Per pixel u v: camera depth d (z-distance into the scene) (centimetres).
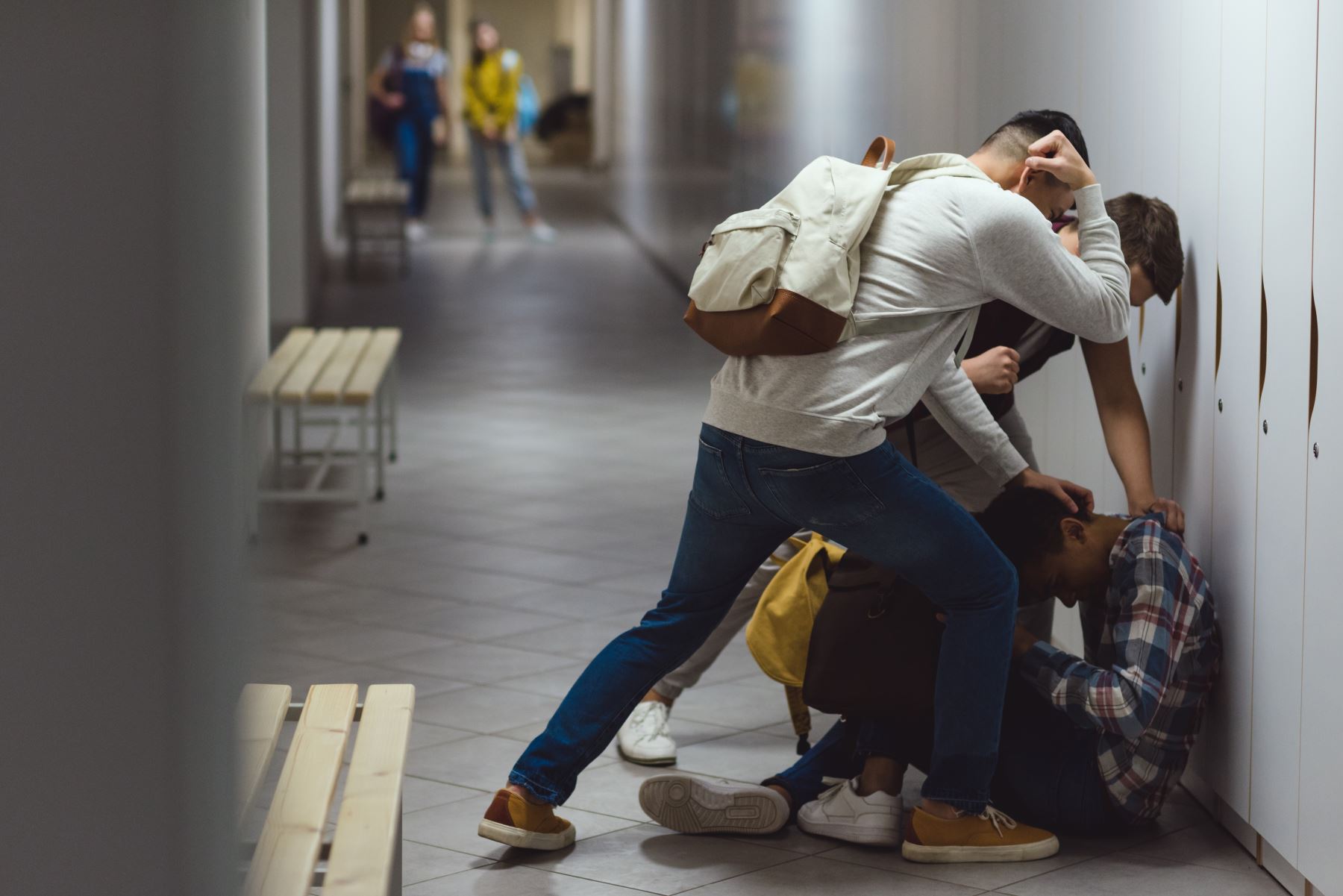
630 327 1270
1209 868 310
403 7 4188
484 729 397
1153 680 298
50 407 115
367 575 561
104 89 112
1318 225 267
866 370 279
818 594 329
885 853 319
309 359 671
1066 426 438
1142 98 375
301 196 1178
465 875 305
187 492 119
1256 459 299
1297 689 280
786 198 284
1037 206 320
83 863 121
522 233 2066
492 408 920
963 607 294
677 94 1609
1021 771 323
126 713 121
